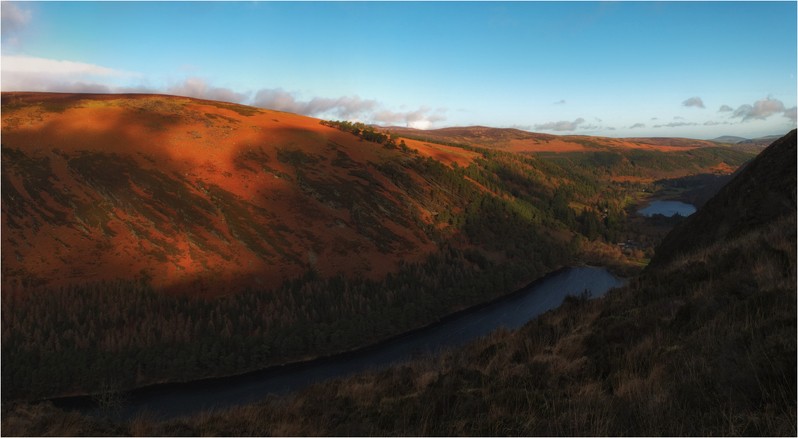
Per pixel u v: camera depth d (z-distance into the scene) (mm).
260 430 7172
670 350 5816
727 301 6773
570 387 6023
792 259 7234
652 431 4254
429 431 5781
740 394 4293
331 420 7176
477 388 6812
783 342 4555
